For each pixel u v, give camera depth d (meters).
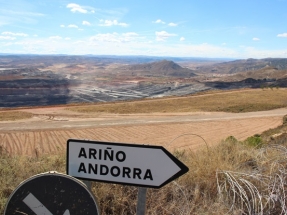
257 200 3.17
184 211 2.98
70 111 55.09
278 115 45.88
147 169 2.38
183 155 5.06
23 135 31.77
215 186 3.43
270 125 37.00
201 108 56.31
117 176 2.42
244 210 3.08
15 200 2.24
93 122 40.72
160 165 2.36
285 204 3.15
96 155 2.43
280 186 3.24
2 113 52.03
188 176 3.58
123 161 2.40
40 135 31.89
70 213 2.23
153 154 2.37
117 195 3.10
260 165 4.07
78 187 2.22
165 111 53.34
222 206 3.00
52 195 2.24
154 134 32.25
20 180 3.43
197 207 3.12
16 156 4.75
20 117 46.50
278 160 3.93
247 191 3.35
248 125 37.28
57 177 2.23
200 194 3.34
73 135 31.97
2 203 2.88
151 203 3.11
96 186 3.22
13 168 3.75
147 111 53.72
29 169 3.83
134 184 2.41
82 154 2.45
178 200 3.17
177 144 19.75
